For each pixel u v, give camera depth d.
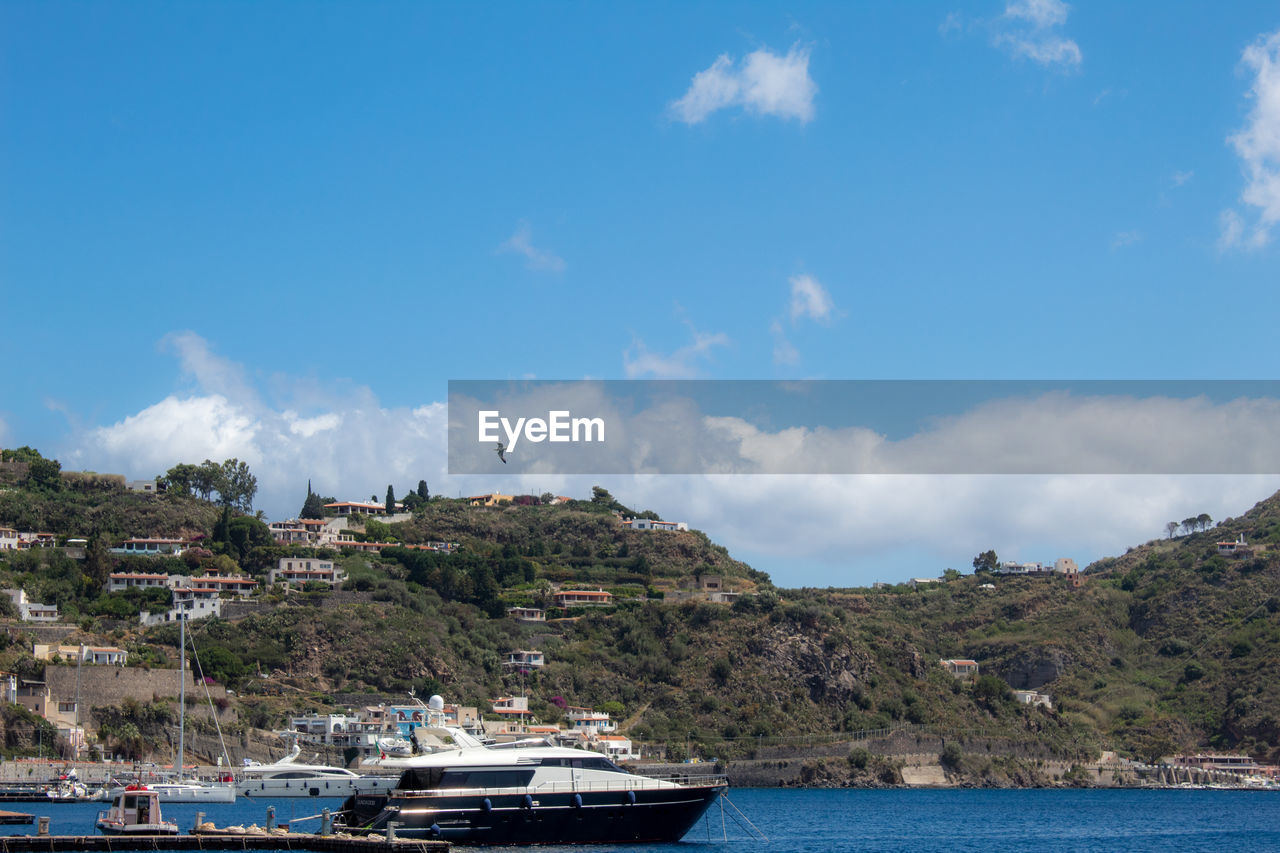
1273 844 147.50
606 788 102.25
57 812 143.00
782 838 137.62
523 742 109.69
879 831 153.38
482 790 100.19
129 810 102.56
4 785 163.88
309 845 95.50
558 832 100.88
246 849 96.81
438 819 98.81
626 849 103.19
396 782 120.12
